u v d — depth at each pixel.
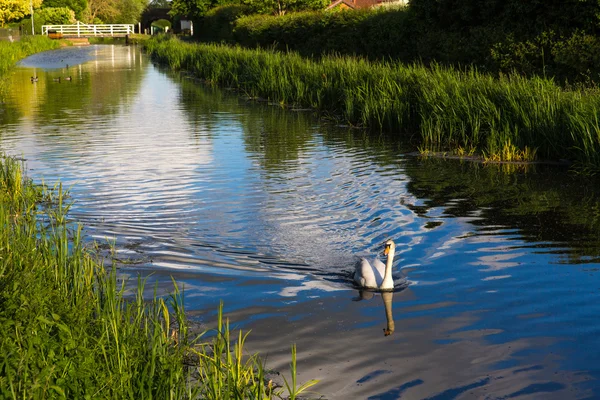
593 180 15.68
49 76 45.88
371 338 7.86
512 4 26.69
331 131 23.27
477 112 19.83
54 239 9.51
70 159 18.06
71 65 57.12
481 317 8.42
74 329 6.43
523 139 18.39
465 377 6.96
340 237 11.59
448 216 12.80
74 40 98.94
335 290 9.35
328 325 8.20
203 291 9.22
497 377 6.96
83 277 8.41
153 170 16.75
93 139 21.34
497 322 8.27
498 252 10.77
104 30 104.00
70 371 5.75
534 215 12.80
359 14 39.88
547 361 7.29
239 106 30.41
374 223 12.37
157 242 11.23
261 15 61.69
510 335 7.92
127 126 24.22
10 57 58.12
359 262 9.76
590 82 22.09
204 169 16.88
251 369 6.62
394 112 23.02
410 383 6.84
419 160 18.16
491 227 12.08
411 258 10.57
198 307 8.69
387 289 9.32
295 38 49.12
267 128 23.92
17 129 23.34
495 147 18.44
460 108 20.27
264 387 6.58
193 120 25.91
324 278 9.80
